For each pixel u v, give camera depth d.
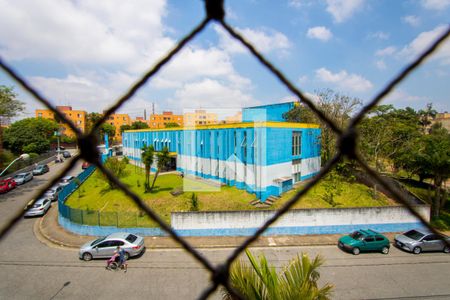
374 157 20.72
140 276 10.69
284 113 29.41
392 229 14.88
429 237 12.80
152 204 17.55
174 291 9.71
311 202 17.56
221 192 19.38
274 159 18.58
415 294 9.48
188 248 1.50
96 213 14.74
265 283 5.14
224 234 14.08
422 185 22.59
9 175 28.97
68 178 27.36
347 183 21.89
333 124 1.42
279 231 14.28
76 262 11.82
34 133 42.62
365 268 11.24
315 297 5.16
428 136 18.08
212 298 9.22
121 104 1.40
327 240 13.84
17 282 10.30
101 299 9.26
